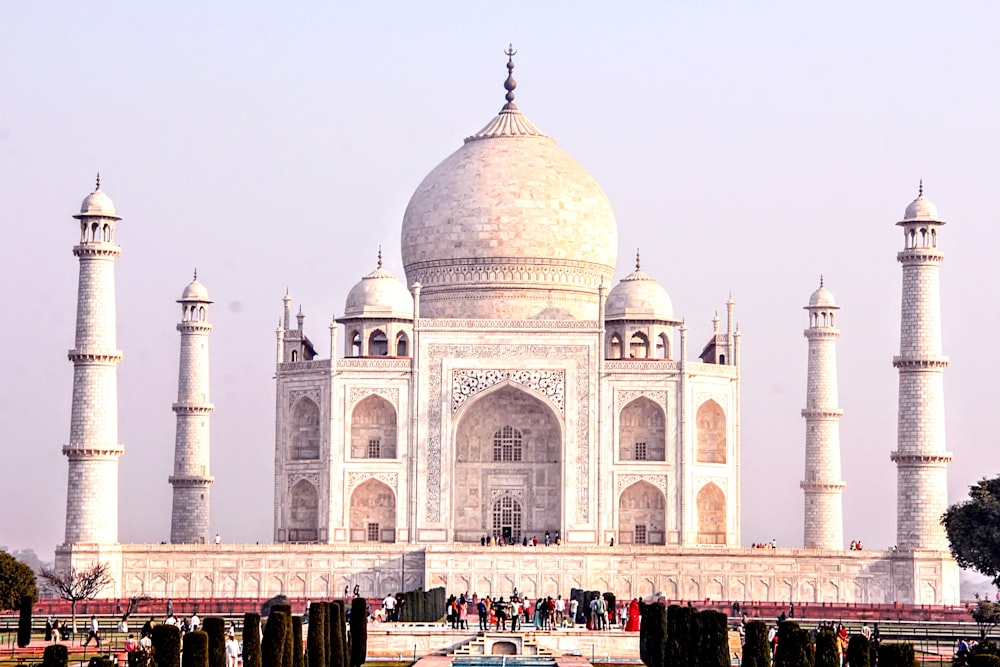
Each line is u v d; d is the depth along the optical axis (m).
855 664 135.00
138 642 153.00
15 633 187.75
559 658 169.25
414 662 169.75
